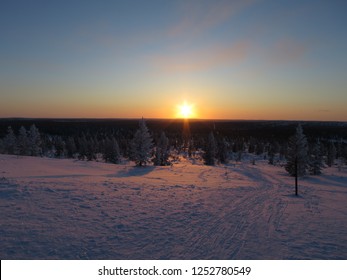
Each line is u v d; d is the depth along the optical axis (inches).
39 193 508.7
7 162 1178.6
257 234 360.8
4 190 504.4
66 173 983.0
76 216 393.4
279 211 505.0
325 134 6373.0
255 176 1393.9
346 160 3184.1
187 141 5147.6
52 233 321.1
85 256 271.6
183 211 463.5
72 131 6451.8
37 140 2258.9
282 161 3400.6
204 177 1129.4
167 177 1061.1
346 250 313.1
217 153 2898.6
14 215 374.9
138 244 308.3
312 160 1808.6
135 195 573.0
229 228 381.7
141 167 1566.2
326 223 432.1
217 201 567.8
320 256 294.4
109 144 2706.7
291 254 297.9
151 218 410.6
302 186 960.3
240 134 6722.4
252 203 569.6
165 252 291.4
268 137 5895.7
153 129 7805.1
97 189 604.4
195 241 325.7
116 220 388.8
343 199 700.0
